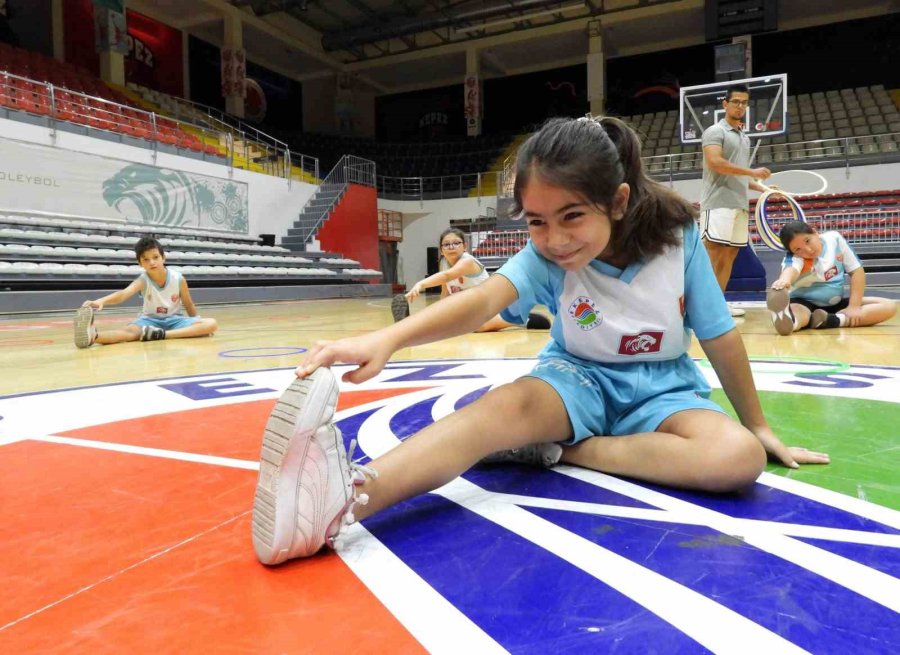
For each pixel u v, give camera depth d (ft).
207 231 47.42
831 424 5.82
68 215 38.78
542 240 3.62
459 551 3.24
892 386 7.61
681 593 2.74
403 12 68.18
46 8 55.21
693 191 53.72
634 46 73.10
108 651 2.38
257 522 3.08
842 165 51.49
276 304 40.45
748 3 60.44
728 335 4.44
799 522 3.54
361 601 2.74
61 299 32.48
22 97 40.24
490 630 2.48
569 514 3.73
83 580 3.00
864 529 3.43
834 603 2.64
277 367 10.62
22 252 33.14
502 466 4.78
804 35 69.05
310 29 71.46
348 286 52.26
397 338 3.57
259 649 2.37
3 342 16.20
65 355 12.91
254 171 53.52
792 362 9.63
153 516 3.84
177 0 60.70
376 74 80.84
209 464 4.93
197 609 2.69
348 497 3.19
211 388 8.48
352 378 3.37
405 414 6.52
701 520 3.59
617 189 3.56
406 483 3.58
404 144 78.48
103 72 56.49
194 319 16.69
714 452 3.84
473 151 75.77
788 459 4.56
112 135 41.34
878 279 39.52
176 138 46.85
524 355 11.44
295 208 56.03
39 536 3.55
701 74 72.54
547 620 2.55
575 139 3.40
